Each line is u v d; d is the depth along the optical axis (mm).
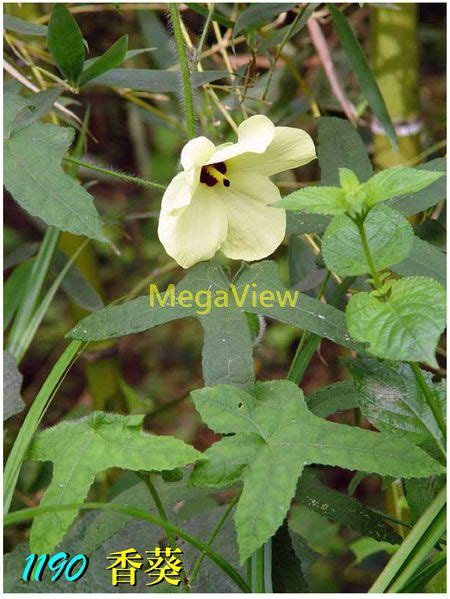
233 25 500
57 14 410
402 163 567
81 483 306
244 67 539
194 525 443
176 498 355
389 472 294
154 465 301
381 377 347
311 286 475
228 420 314
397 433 334
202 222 352
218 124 561
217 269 364
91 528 347
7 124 362
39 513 286
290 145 355
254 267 365
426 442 340
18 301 561
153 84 462
